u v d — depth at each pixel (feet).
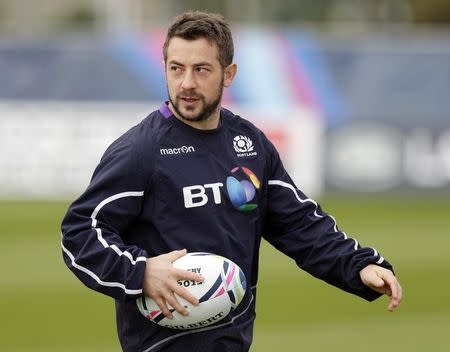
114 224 51.29
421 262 151.23
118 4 484.33
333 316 116.88
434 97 224.33
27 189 216.13
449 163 223.51
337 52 223.92
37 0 540.52
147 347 52.75
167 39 51.75
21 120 217.15
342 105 223.10
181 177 51.72
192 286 50.26
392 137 223.10
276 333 107.86
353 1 401.08
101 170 51.55
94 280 50.31
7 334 106.83
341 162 222.28
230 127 54.03
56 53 218.59
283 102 221.87
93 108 219.00
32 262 148.97
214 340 52.37
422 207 211.82
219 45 51.16
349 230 180.14
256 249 54.80
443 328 110.93
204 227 51.90
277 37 223.10
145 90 220.64
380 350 100.32
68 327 110.63
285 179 55.77
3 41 217.77
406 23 401.90
